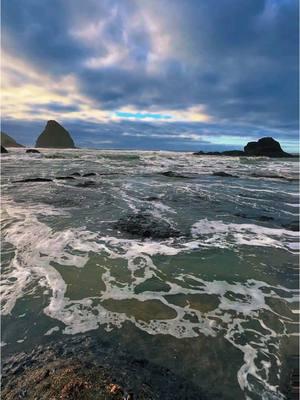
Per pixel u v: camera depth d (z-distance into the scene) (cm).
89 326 430
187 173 2509
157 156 4909
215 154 5866
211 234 880
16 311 466
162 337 411
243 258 701
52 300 499
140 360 361
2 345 388
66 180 1908
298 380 344
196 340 407
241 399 317
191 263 666
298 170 2922
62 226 909
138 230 864
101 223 945
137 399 293
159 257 693
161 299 513
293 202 1413
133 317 457
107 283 563
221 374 349
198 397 315
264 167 3219
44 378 314
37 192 1474
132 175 2270
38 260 659
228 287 562
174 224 967
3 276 582
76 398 283
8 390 306
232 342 406
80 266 633
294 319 466
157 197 1416
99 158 4150
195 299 516
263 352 389
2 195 1382
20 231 853
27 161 3400
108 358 359
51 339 399
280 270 644
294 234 906
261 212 1189
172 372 346
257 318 465
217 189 1717
